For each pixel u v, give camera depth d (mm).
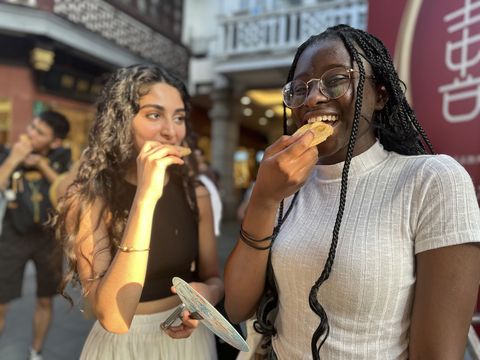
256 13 9000
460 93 1686
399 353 800
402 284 779
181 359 1227
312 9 8148
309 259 866
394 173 857
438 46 1782
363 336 808
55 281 2652
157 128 1291
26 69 7777
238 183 14547
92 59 8039
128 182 1303
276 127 14844
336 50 873
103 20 8203
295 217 971
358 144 912
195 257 1404
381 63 908
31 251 2617
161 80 1323
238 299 977
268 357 1022
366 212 838
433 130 1809
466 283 715
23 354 2840
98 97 1447
